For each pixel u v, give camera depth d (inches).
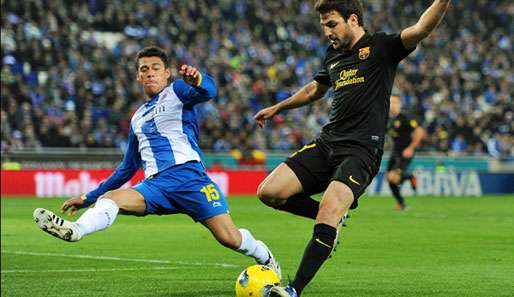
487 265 927.0
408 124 1802.4
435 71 3388.3
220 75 2901.1
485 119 3139.8
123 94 2650.1
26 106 2390.5
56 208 1833.2
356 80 639.8
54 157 2320.4
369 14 3580.2
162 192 657.0
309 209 678.5
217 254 1035.3
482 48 3656.5
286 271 888.3
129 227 1433.3
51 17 2810.0
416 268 901.8
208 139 2586.1
